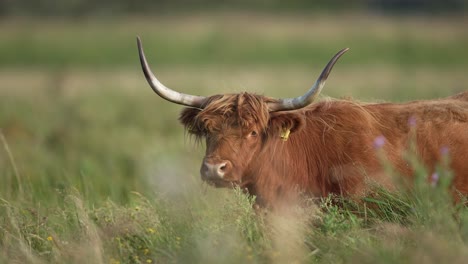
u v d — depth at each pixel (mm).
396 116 28156
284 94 84562
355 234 24062
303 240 23969
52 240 25750
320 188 27656
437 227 22516
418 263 20938
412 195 26281
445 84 91000
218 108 26625
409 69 143625
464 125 27578
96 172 42000
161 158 44438
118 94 97500
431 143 27203
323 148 27609
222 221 25453
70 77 121562
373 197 26609
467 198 27125
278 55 187875
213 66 169000
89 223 25922
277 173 27531
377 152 26938
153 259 24094
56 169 42312
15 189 35656
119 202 33562
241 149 26391
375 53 183125
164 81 114938
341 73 132250
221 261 21828
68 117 69562
